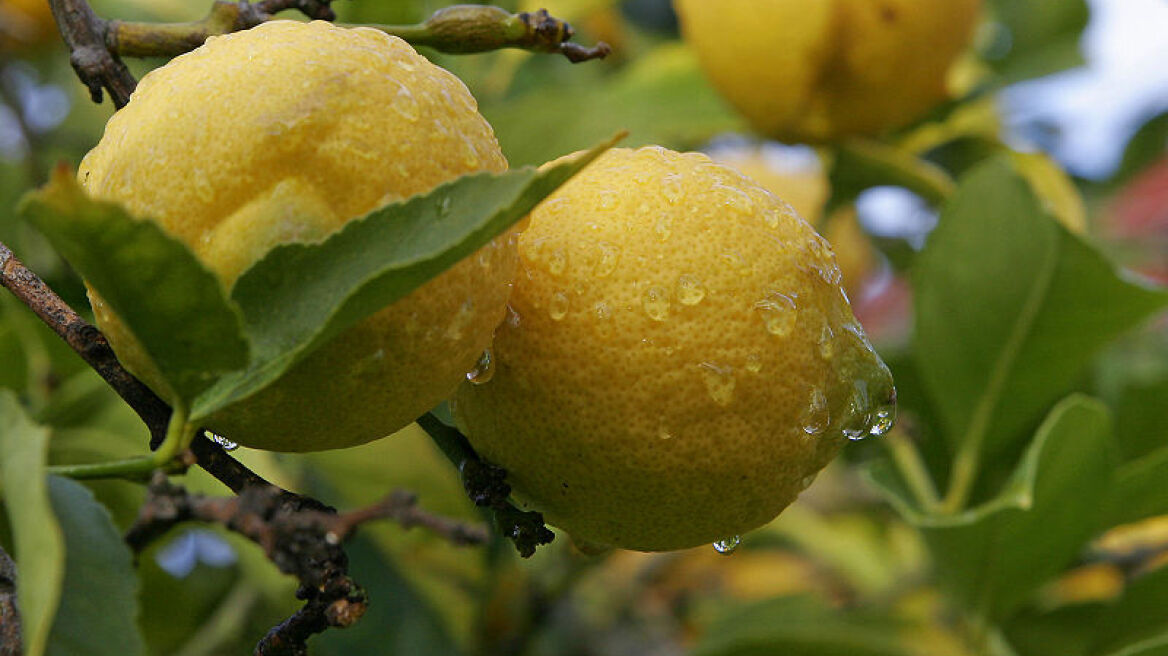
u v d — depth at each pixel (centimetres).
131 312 41
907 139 77
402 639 64
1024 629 62
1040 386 60
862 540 85
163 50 47
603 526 48
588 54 49
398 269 41
